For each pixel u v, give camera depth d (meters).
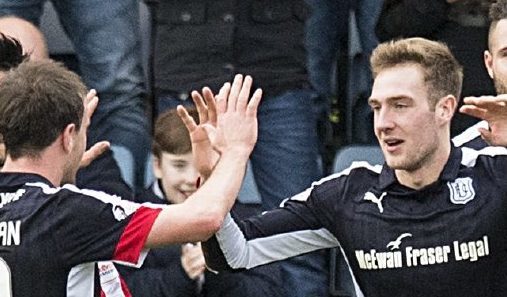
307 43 16.33
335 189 11.38
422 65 11.01
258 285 13.88
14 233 10.04
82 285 10.15
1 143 10.85
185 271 13.41
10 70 10.93
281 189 15.94
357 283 11.39
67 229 10.02
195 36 15.71
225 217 10.56
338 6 16.64
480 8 15.72
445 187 11.07
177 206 10.15
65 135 10.31
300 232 11.45
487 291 11.03
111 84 16.28
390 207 11.14
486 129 10.90
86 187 15.08
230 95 10.61
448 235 11.00
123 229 10.05
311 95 16.27
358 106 17.03
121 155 16.00
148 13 16.98
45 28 17.19
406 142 10.96
